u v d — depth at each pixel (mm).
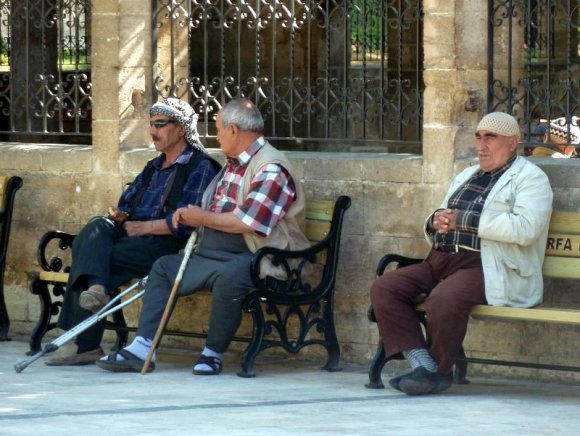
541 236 14781
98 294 15828
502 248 14492
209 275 15445
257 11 17750
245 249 15797
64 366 16156
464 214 14656
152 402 13648
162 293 15797
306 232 16469
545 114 16109
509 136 14742
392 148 17688
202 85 18312
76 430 12055
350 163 16641
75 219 18453
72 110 18938
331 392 14586
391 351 14547
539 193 14547
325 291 16078
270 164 15766
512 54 16406
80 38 19797
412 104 16875
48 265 17578
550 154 16438
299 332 17000
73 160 18406
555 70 16984
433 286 14859
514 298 14477
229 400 13875
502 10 16266
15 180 18203
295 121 17609
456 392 14719
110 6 18141
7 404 13484
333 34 20375
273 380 15391
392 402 13953
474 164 15961
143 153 18000
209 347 15641
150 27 18312
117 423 12414
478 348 15961
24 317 18875
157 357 17078
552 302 15492
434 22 16109
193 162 16672
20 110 19500
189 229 16312
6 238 18156
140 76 18312
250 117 15836
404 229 16375
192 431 12055
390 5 17000
